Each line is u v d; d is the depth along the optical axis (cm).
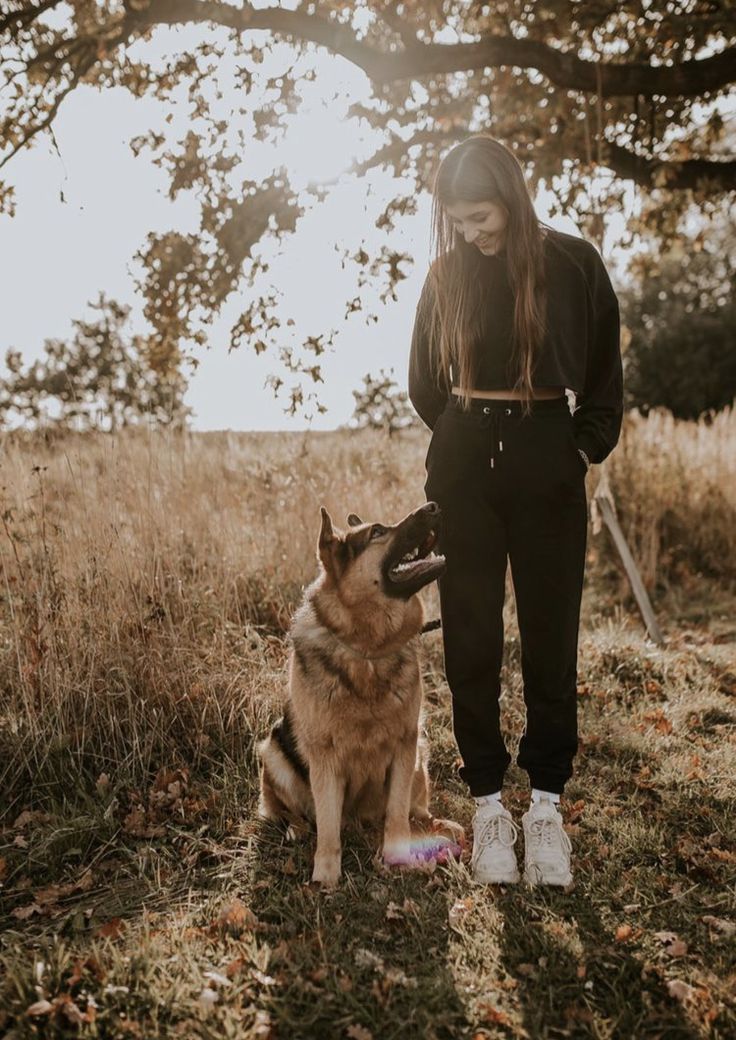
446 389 323
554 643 304
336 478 690
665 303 2866
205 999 236
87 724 418
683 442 980
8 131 684
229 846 346
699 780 393
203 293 717
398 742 323
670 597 781
